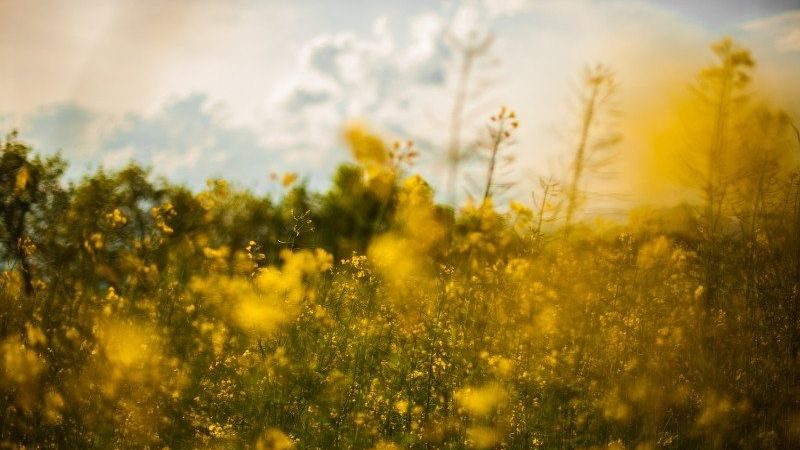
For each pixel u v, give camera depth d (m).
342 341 2.71
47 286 2.65
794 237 2.54
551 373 2.67
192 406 2.59
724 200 2.55
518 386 2.65
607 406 2.59
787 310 2.56
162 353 2.59
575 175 2.71
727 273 2.60
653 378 2.61
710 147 2.52
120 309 2.62
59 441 2.43
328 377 2.61
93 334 2.53
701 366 2.57
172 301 2.71
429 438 2.56
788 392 2.52
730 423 2.52
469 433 2.55
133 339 2.50
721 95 2.52
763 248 2.57
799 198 2.54
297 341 2.67
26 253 2.66
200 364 2.67
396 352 2.72
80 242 2.69
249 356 2.66
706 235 2.60
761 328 2.57
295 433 2.54
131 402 2.47
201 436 2.51
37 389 2.42
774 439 2.49
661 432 2.56
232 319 2.73
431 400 2.65
